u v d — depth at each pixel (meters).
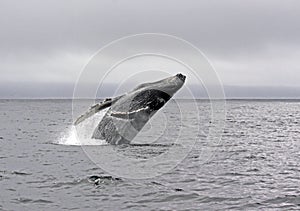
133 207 17.47
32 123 72.38
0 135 49.31
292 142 45.47
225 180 23.23
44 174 23.64
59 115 106.00
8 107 186.62
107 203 17.92
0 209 16.83
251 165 28.53
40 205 17.44
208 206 17.92
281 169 27.06
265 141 46.31
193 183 22.22
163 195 19.41
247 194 20.05
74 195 19.02
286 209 17.72
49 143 38.62
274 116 112.75
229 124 77.00
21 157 30.17
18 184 21.06
